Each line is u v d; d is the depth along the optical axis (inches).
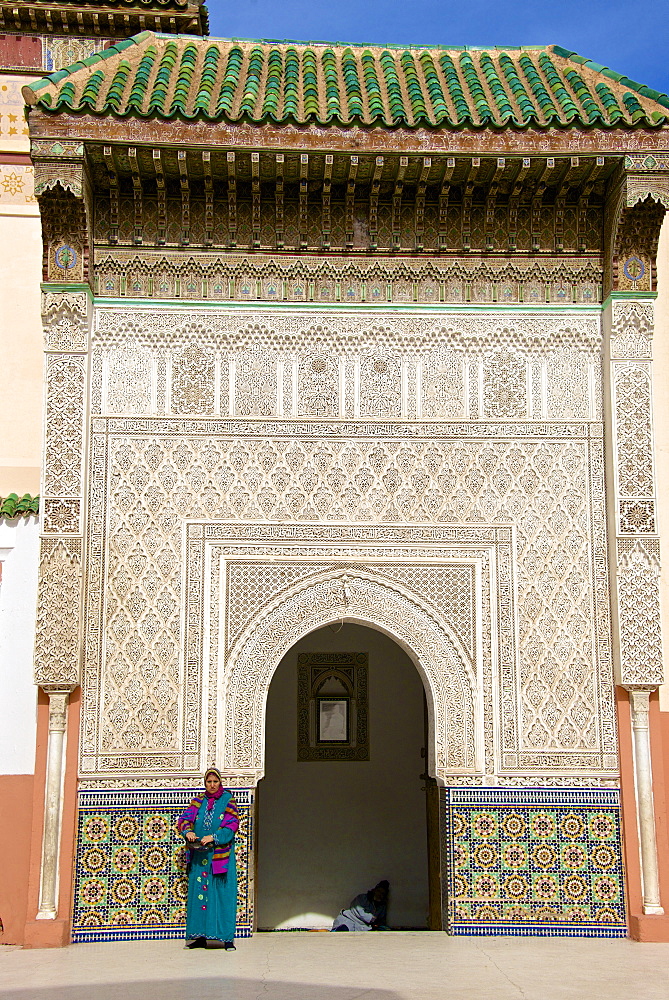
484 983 203.6
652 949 243.1
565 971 216.4
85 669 263.7
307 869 350.6
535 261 289.0
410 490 278.2
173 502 273.6
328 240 285.9
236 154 266.7
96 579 268.2
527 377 284.8
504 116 271.6
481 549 276.5
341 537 274.8
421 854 353.1
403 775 357.7
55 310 272.2
